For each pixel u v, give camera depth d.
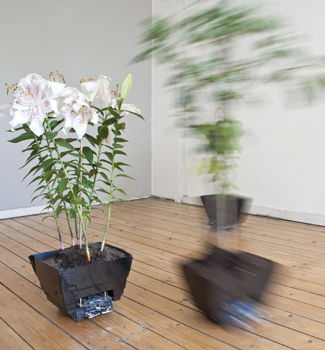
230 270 1.32
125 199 4.56
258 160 3.54
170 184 4.56
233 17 0.75
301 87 0.78
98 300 1.53
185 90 0.84
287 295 1.74
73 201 1.44
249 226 3.16
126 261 1.53
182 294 1.76
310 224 3.21
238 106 1.12
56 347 1.31
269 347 1.30
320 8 2.96
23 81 1.20
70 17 3.89
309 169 3.19
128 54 4.44
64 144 1.32
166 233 2.96
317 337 1.36
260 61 0.79
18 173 3.63
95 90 1.35
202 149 0.90
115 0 4.27
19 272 2.10
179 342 1.34
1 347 1.32
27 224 3.33
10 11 3.46
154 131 4.72
